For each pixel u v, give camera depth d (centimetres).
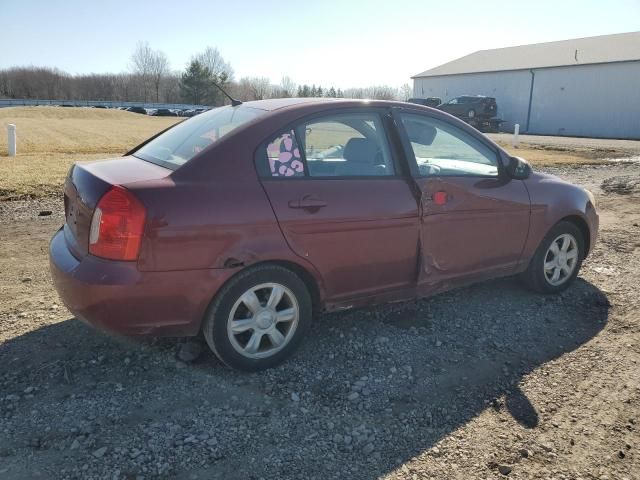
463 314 425
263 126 322
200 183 297
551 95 3941
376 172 355
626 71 3466
